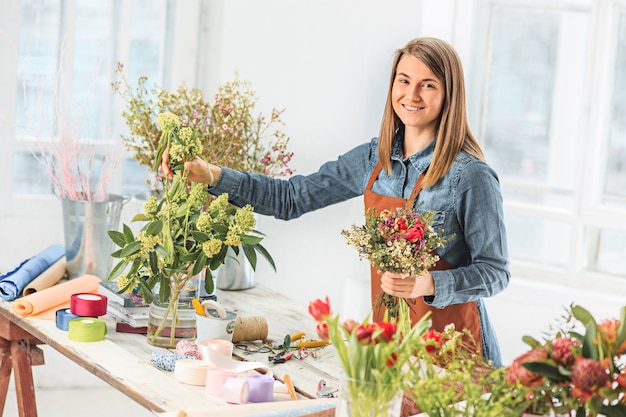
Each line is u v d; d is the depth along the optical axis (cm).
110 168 462
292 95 445
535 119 442
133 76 467
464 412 178
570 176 438
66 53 450
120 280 283
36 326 298
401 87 296
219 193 319
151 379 256
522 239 446
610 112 427
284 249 453
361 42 430
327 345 300
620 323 176
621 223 425
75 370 468
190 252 280
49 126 450
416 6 426
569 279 436
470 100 449
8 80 438
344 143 438
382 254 263
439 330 295
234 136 362
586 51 429
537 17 436
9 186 443
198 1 470
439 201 297
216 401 244
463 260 301
